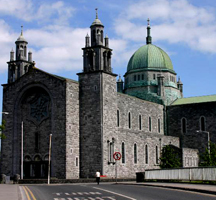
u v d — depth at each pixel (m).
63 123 77.25
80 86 82.06
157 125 103.12
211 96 109.69
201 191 36.78
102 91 79.88
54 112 78.75
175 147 95.06
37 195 35.44
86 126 80.00
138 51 119.50
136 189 41.25
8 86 86.69
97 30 82.69
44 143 81.00
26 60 90.31
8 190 42.88
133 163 89.44
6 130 85.38
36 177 80.44
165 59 117.38
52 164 77.25
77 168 78.44
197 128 103.88
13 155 83.69
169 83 114.06
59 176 76.00
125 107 89.50
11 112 85.38
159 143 100.06
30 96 84.69
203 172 47.69
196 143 103.38
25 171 82.38
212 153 82.88
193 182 48.16
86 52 82.25
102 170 77.25
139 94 111.31
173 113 107.62
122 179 73.44
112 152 80.81
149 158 95.81
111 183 61.91
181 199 29.95
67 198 32.12
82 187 46.25
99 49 81.38
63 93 78.12
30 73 83.81
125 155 86.75
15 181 70.25
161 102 107.62
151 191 38.12
